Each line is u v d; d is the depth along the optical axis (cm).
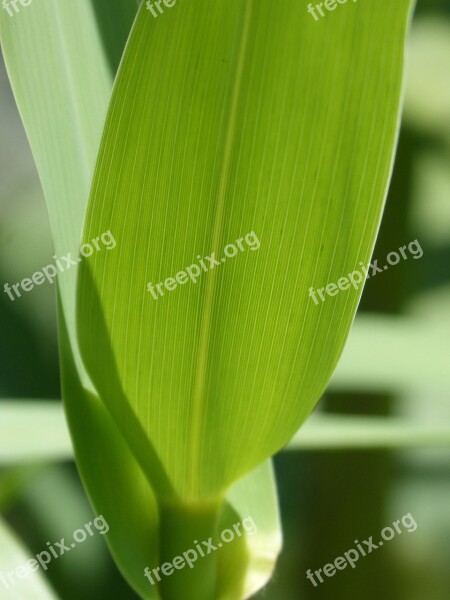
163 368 23
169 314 23
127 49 22
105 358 23
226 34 22
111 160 22
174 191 22
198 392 24
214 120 22
